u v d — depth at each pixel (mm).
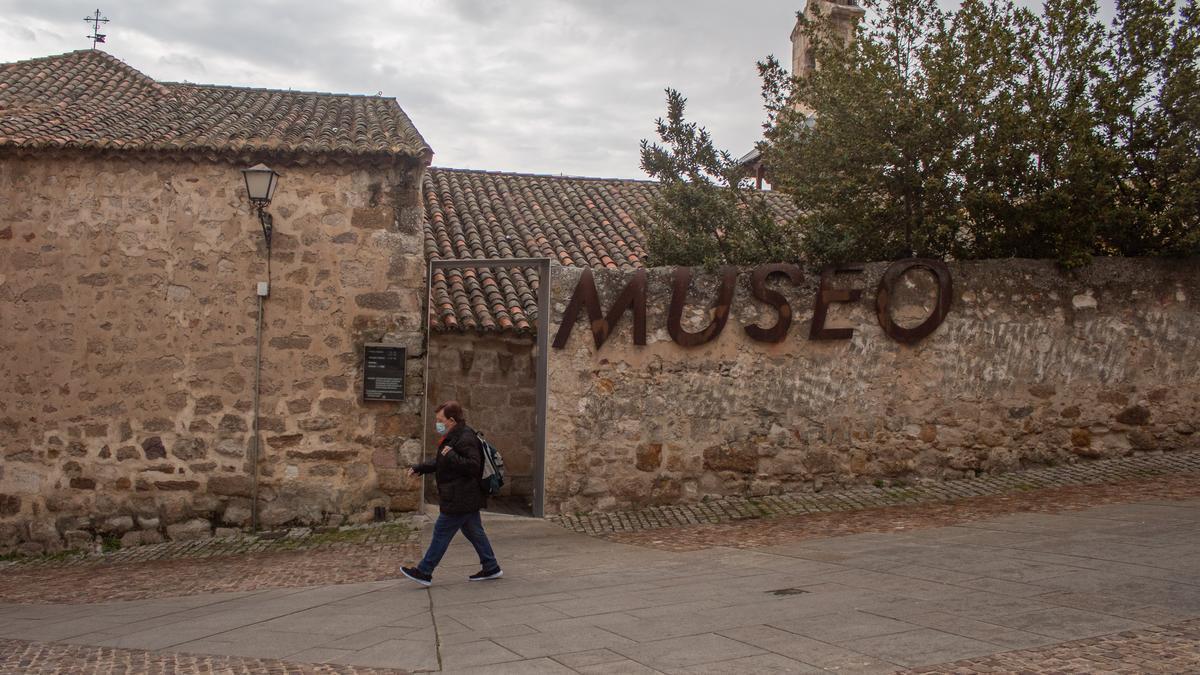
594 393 11445
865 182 11789
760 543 9258
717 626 5961
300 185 11242
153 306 11008
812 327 11641
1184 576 6520
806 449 11672
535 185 18500
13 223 10922
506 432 14484
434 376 14336
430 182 17578
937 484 11578
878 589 6785
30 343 10906
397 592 7801
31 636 6727
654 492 11484
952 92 11617
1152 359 11898
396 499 11242
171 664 5750
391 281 11328
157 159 11016
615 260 14984
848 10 19484
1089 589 6289
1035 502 10125
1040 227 11789
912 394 11711
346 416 11203
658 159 13000
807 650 5289
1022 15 12031
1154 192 11734
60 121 11367
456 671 5352
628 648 5566
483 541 8141
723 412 11594
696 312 11586
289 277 11188
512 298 14156
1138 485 10516
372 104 14016
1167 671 4559
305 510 11102
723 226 12781
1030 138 11461
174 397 10992
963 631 5473
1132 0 11891
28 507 10828
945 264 11688
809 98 13227
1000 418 11750
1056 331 11812
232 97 13945
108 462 10906
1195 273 11945
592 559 8992
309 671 5523
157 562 10016
